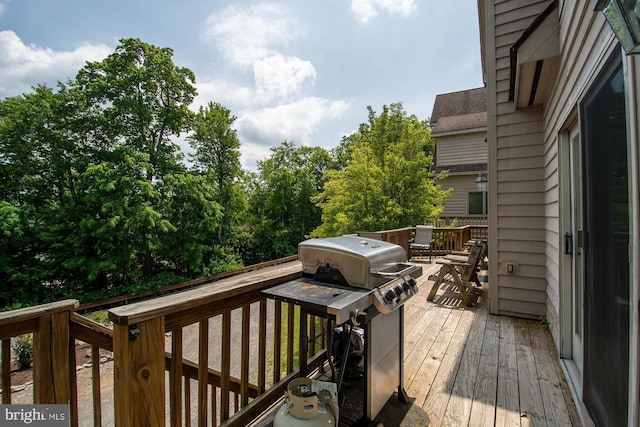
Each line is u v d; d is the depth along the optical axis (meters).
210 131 16.28
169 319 1.22
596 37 1.51
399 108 13.13
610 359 1.38
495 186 3.61
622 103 1.22
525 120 3.45
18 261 11.18
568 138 2.55
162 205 13.23
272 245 19.77
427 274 5.93
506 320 3.43
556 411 1.84
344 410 1.73
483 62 6.35
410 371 2.32
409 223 10.75
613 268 1.35
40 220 11.51
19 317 1.08
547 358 2.52
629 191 1.11
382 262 1.65
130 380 1.05
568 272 2.49
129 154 11.91
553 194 2.88
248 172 20.72
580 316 2.28
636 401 1.04
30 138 11.62
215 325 7.32
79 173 12.05
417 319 3.47
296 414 1.22
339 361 2.04
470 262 4.04
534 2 3.33
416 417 1.78
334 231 12.85
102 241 11.54
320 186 23.12
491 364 2.42
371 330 1.53
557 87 2.58
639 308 1.03
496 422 1.74
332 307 1.23
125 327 1.04
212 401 1.89
